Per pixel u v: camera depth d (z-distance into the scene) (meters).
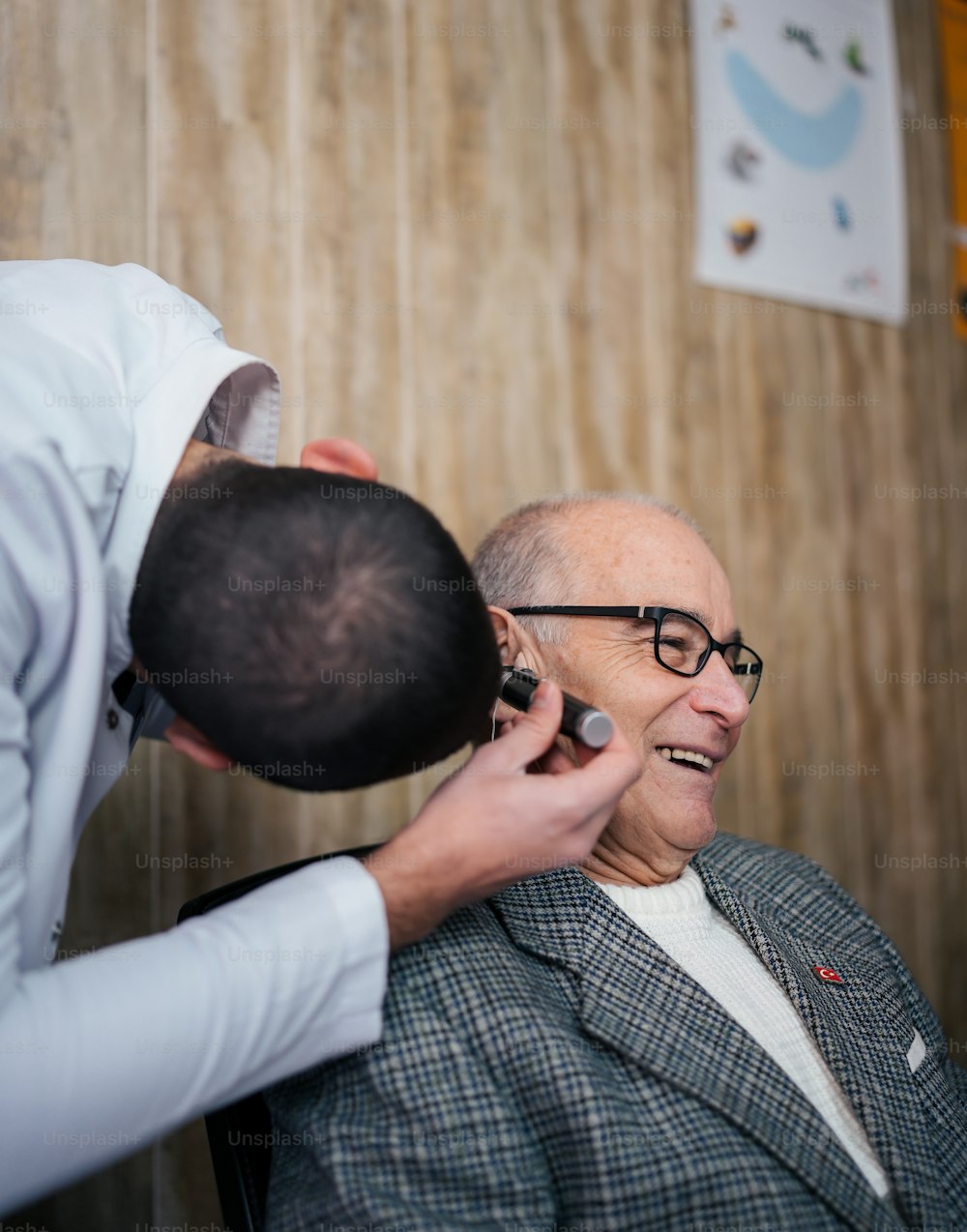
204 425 0.91
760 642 2.16
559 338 1.92
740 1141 0.82
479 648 0.69
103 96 1.47
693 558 1.06
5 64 1.40
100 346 0.77
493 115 1.86
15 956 0.62
